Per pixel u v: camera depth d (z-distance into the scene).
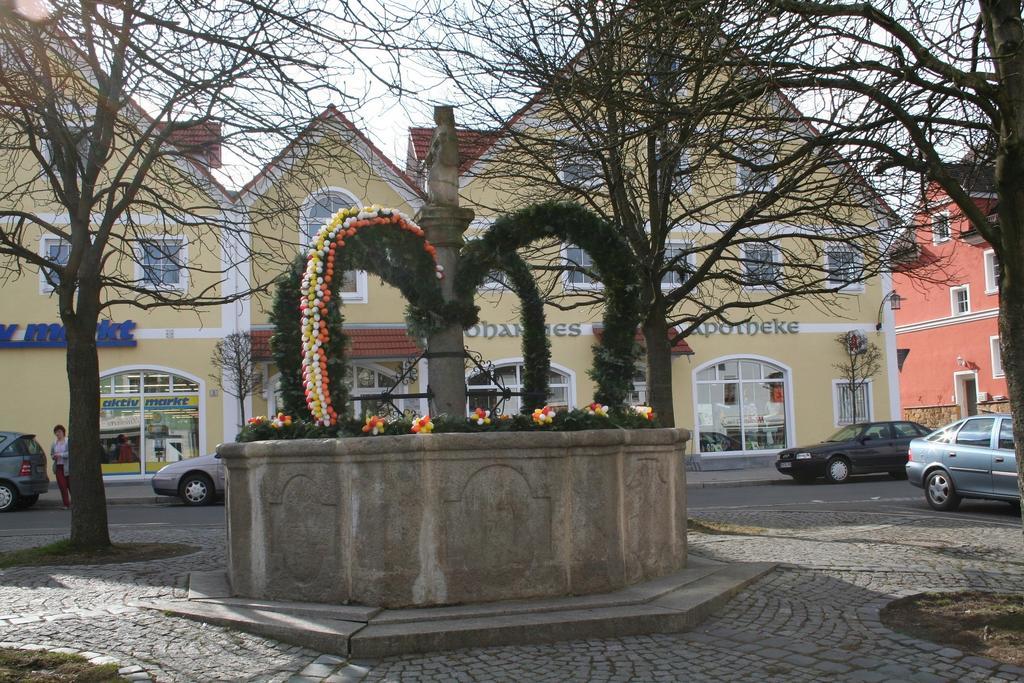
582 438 6.32
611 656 5.29
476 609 5.84
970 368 35.50
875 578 7.47
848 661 5.21
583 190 11.55
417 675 4.94
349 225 7.22
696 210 11.04
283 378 7.22
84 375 9.71
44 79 7.05
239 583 6.47
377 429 6.38
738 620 6.13
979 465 13.37
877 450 21.73
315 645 5.41
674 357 26.22
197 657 5.23
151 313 22.75
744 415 26.69
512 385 24.62
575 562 6.27
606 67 7.93
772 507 15.34
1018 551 8.93
